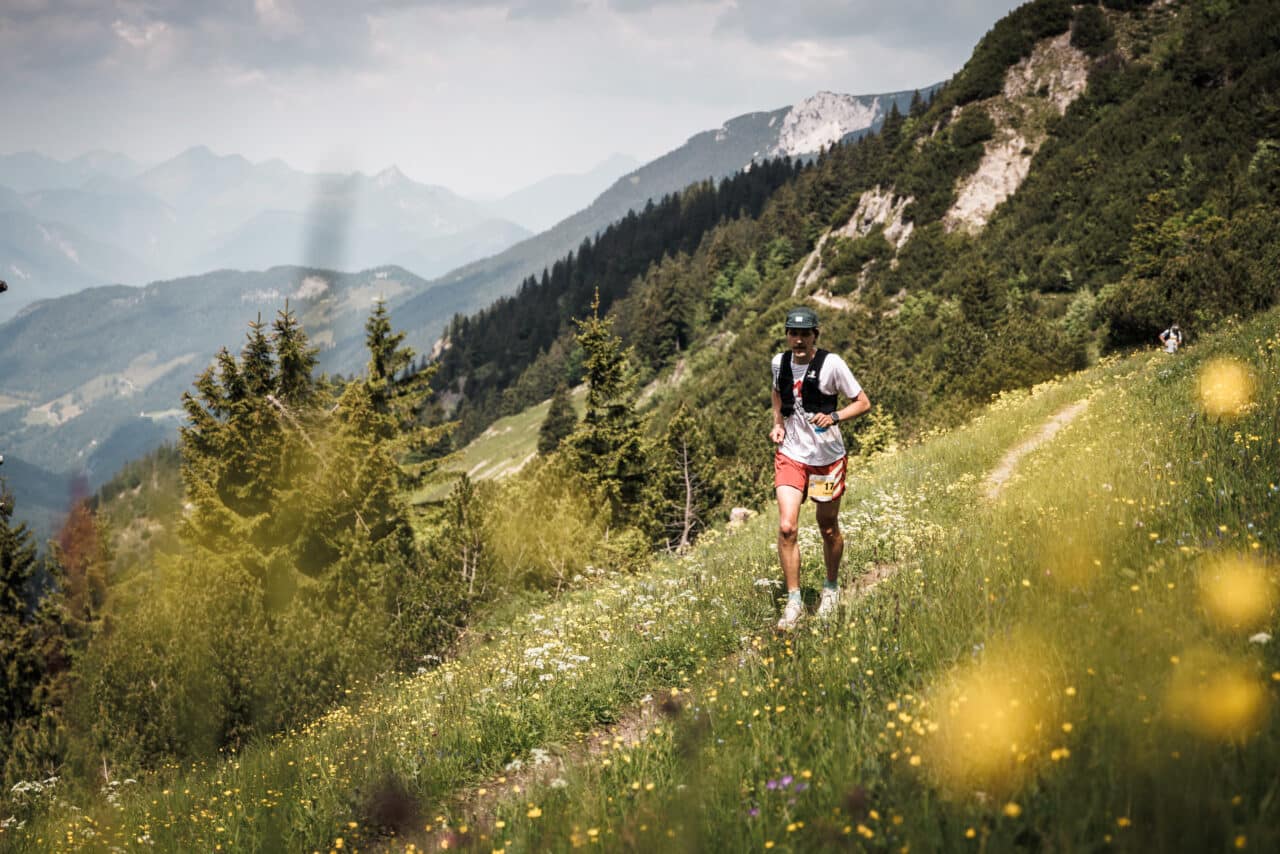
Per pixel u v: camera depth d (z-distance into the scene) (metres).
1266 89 71.75
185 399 23.23
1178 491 5.45
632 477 34.91
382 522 24.30
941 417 32.09
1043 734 2.83
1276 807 2.16
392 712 6.92
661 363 154.62
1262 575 3.47
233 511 20.41
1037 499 7.20
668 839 2.75
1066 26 104.06
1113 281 66.12
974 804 2.58
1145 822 2.27
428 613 15.84
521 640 8.74
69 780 11.07
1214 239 33.97
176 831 5.36
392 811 4.31
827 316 100.50
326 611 16.61
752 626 6.03
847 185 159.25
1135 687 2.88
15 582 23.83
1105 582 4.06
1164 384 13.32
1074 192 80.56
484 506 21.89
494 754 4.95
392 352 32.66
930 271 92.31
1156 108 82.19
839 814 2.70
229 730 11.50
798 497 5.81
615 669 5.73
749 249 171.88
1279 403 7.25
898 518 8.33
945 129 107.00
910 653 4.04
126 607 17.11
